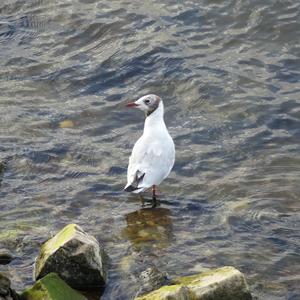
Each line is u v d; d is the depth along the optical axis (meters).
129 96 18.59
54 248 12.11
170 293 11.10
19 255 12.88
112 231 13.74
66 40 20.95
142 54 19.98
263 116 17.59
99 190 15.11
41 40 21.05
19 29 21.53
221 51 20.06
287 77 18.95
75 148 16.53
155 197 14.83
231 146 16.61
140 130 17.34
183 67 19.41
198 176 15.63
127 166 15.94
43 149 16.42
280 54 19.84
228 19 21.12
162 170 14.59
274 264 12.80
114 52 20.20
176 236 13.62
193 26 21.02
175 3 21.97
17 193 14.92
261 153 16.36
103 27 21.19
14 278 12.23
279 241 13.45
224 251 13.16
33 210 14.33
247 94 18.34
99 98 18.56
